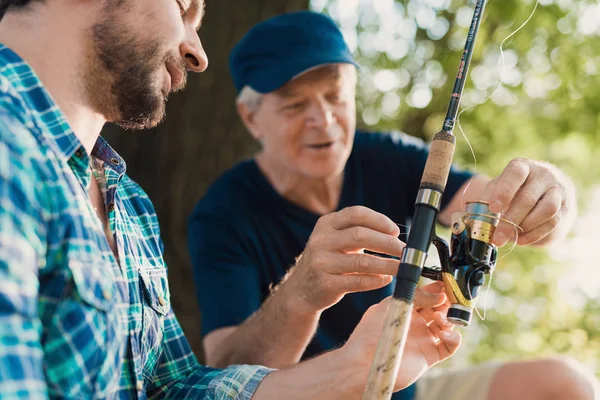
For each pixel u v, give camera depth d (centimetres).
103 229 166
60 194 138
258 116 270
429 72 627
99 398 142
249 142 360
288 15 270
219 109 359
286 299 203
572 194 201
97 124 162
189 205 354
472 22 153
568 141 670
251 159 277
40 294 135
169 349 188
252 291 257
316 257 180
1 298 121
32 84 146
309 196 268
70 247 138
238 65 274
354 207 176
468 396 227
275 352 214
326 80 256
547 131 661
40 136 139
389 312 133
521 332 691
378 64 648
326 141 257
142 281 174
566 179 195
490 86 603
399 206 282
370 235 170
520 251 702
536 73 623
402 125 640
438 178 141
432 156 143
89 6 154
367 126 651
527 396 212
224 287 254
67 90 155
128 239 173
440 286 169
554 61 616
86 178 154
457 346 165
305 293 193
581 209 695
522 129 661
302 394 167
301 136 258
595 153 673
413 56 637
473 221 155
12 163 129
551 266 702
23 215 129
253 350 218
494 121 656
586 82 629
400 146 288
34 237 131
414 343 165
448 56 597
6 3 156
